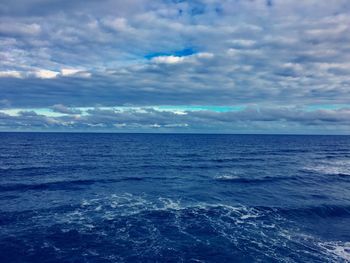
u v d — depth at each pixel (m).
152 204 22.14
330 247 14.76
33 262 12.80
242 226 17.66
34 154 55.38
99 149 71.81
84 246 14.48
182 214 19.77
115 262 12.91
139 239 15.48
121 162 47.97
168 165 45.62
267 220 18.83
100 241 15.11
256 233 16.56
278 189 28.55
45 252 13.72
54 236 15.55
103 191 26.27
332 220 19.08
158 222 18.12
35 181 29.97
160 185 29.53
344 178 36.09
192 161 51.78
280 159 57.81
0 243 14.45
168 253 13.91
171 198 24.11
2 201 22.19
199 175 36.34
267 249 14.45
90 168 40.12
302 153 73.56
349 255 13.86
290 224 18.16
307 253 14.02
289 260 13.28
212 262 13.06
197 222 18.25
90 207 20.98
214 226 17.59
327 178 35.78
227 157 59.66
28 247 14.16
